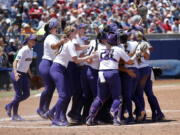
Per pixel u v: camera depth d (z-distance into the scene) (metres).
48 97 29.25
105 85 25.75
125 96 26.89
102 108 27.05
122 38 26.42
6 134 24.58
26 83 30.23
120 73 26.83
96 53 25.98
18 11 60.75
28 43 29.98
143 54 27.34
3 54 49.75
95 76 26.56
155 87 50.81
